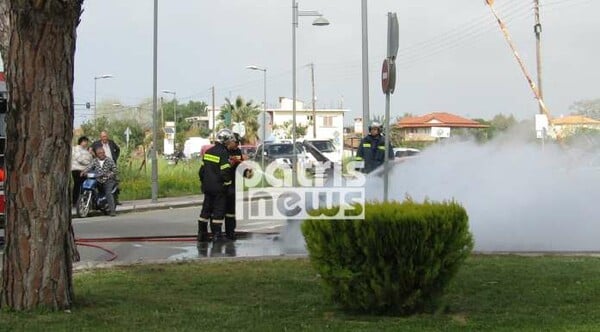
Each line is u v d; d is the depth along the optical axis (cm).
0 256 1166
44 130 711
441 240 708
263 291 859
